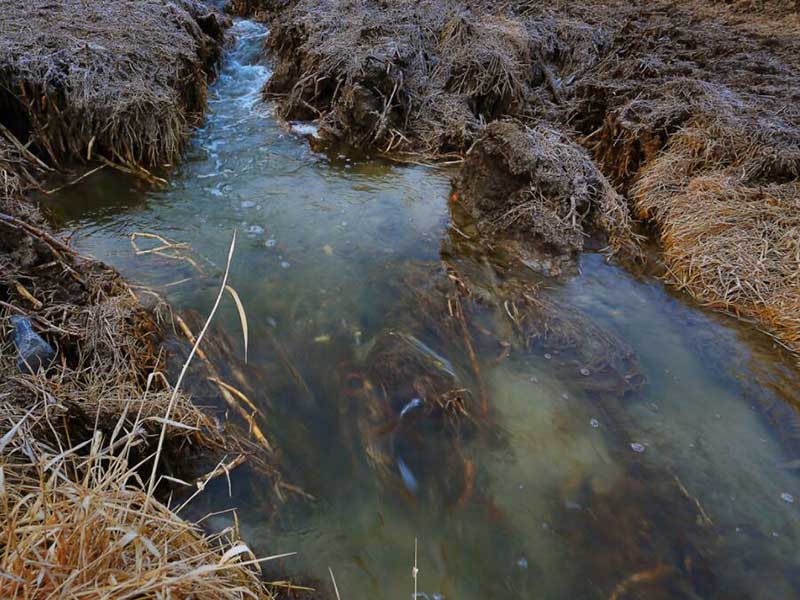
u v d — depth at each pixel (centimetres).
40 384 205
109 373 227
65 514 141
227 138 518
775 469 229
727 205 363
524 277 345
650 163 423
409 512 210
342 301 319
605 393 264
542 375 272
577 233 364
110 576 121
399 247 371
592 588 187
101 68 471
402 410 247
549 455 232
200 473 212
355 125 515
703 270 336
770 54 607
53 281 259
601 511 211
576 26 712
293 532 199
